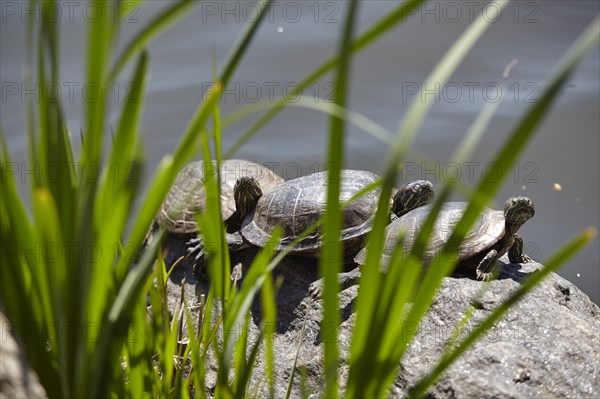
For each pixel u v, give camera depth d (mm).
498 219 16781
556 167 26906
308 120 29844
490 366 12414
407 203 19062
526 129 6035
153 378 10102
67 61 31297
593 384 12328
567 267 23406
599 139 27781
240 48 7223
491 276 15992
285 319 17141
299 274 18141
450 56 6336
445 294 15117
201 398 10688
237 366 10531
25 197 25750
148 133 28500
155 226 21281
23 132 28281
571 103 29609
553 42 32656
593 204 25297
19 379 7152
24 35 32188
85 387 7531
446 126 28641
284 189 19250
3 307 7684
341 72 6328
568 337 13547
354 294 16359
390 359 7441
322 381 13508
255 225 19016
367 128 6387
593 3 34969
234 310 9258
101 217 7258
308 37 32781
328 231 6887
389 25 6785
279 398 14648
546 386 12180
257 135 29031
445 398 12141
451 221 16719
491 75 30953
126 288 7477
